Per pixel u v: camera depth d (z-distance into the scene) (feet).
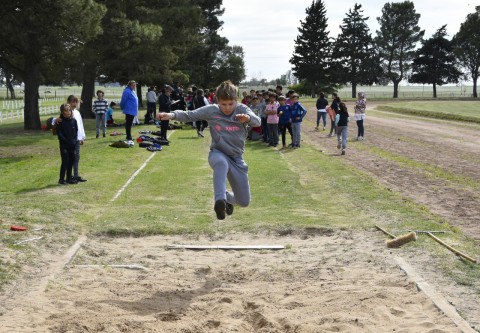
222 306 19.60
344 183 44.50
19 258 25.40
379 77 356.79
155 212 34.83
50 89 463.42
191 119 21.67
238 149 21.97
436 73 344.28
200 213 34.73
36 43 96.12
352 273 23.24
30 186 43.01
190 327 17.80
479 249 25.88
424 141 81.61
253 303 19.84
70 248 27.76
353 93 347.97
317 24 323.98
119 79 161.27
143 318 18.57
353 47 334.85
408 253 25.62
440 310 18.42
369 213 34.04
